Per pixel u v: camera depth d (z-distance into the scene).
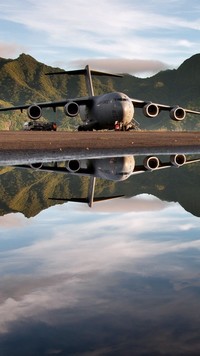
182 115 61.16
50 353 2.21
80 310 2.78
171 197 10.12
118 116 61.00
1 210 8.39
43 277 3.56
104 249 4.63
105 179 14.44
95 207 8.56
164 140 40.50
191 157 25.20
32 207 8.72
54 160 21.33
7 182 14.27
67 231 5.86
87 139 40.69
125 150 27.62
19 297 3.03
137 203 9.10
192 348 2.24
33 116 60.88
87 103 65.38
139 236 5.38
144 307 2.82
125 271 3.72
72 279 3.49
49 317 2.66
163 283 3.34
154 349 2.24
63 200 9.84
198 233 5.54
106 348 2.26
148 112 60.66
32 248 4.75
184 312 2.73
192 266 3.85
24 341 2.34
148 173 16.25
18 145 30.91
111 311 2.78
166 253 4.38
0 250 4.66
